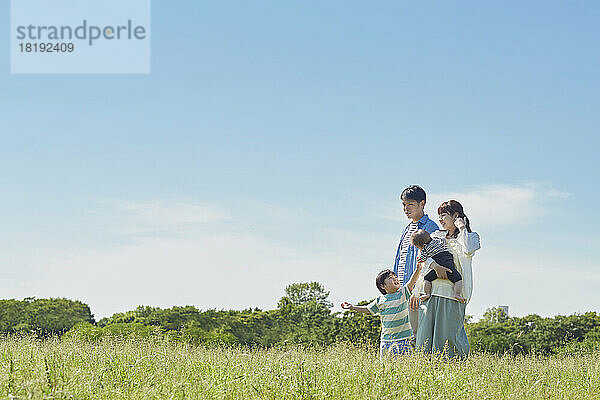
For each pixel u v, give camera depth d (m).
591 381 8.88
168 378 7.15
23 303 18.70
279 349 10.31
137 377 7.13
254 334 19.16
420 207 11.12
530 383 8.50
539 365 10.39
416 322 10.59
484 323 20.08
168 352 9.17
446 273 10.17
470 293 10.30
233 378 7.28
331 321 19.36
